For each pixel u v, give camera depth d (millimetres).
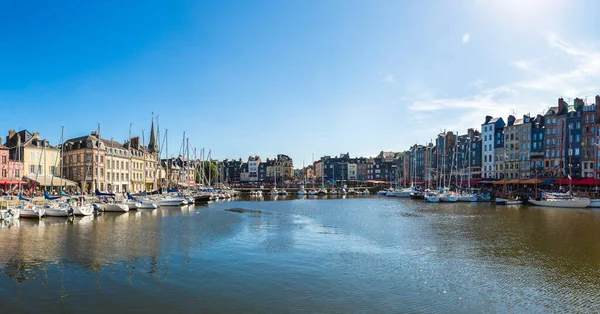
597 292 25484
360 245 39688
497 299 24094
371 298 24062
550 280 27875
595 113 106125
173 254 34906
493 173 142750
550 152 117875
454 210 80562
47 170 97625
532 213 72812
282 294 24672
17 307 22266
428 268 30750
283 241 41656
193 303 23125
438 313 21891
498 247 38875
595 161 105562
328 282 27062
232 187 182750
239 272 29359
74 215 62344
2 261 31953
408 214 72188
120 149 119500
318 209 84625
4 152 86562
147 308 22312
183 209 81562
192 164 188125
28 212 58094
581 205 83625
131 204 76562
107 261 32188
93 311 21828
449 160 172125
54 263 31422
